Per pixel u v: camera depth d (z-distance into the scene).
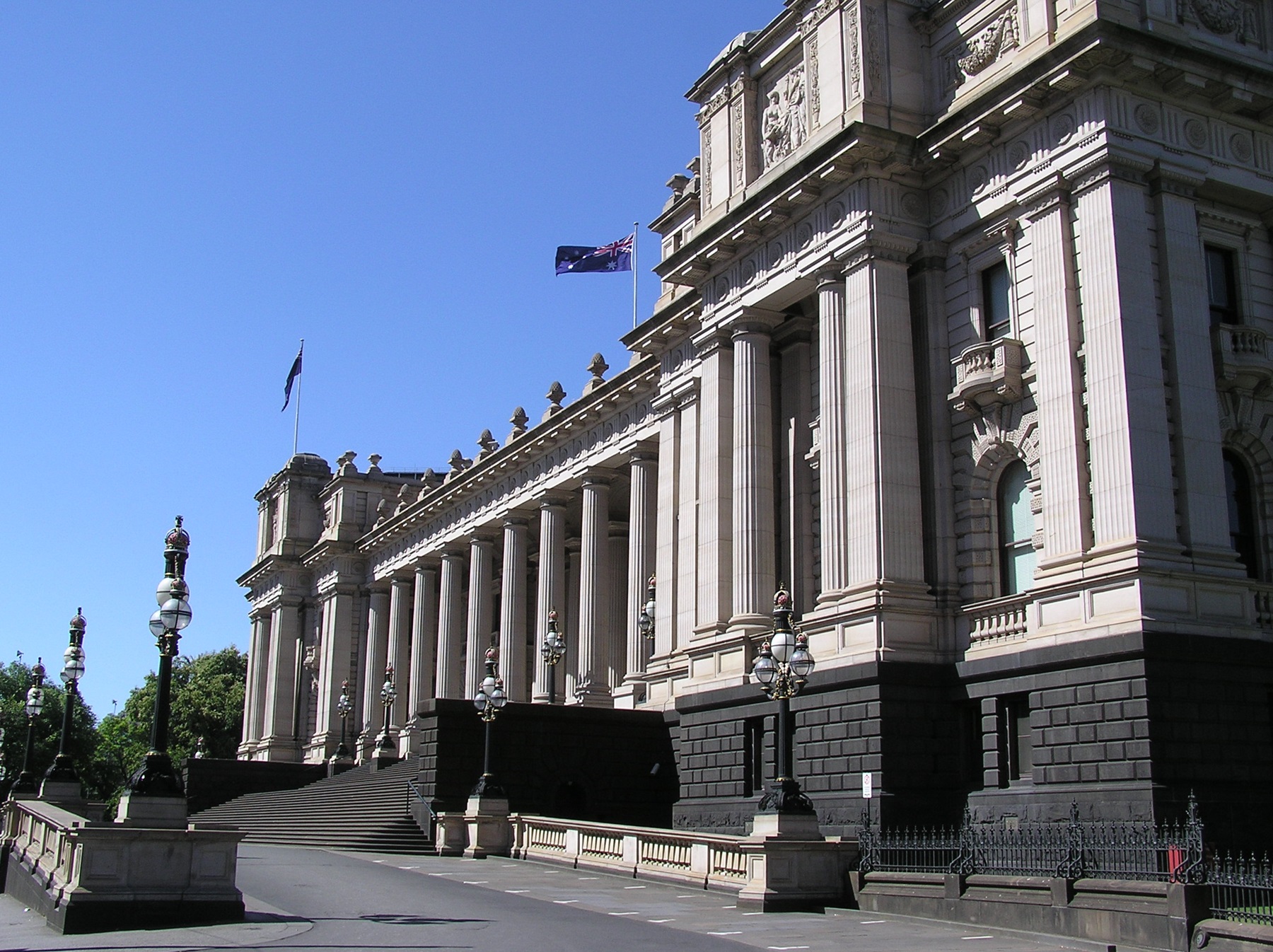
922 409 38.41
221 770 75.31
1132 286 32.38
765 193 42.47
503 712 46.62
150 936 21.81
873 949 21.36
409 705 84.00
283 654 98.50
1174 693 29.83
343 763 76.31
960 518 37.12
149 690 130.50
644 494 58.50
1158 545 30.80
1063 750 31.44
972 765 35.25
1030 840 27.94
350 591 93.19
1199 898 21.16
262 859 39.81
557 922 24.61
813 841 28.94
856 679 35.62
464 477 75.06
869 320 38.19
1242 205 35.62
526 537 72.75
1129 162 33.12
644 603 56.62
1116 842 25.05
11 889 32.00
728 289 45.56
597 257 60.31
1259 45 36.78
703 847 32.06
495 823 42.56
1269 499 34.16
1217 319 34.78
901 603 36.12
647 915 26.55
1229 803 29.75
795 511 43.69
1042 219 34.72
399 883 32.28
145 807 24.16
